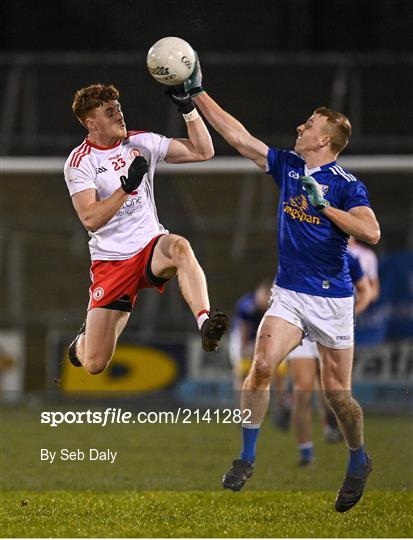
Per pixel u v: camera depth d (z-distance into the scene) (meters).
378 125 59.84
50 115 62.00
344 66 60.66
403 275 46.00
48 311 50.50
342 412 22.34
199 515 22.64
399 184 54.56
